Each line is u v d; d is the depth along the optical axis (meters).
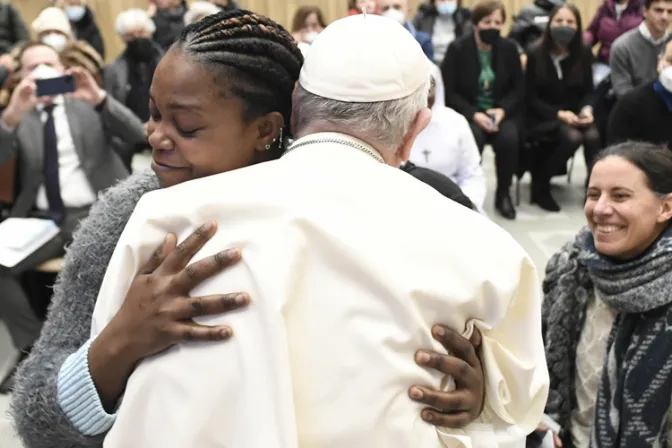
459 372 0.75
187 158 0.86
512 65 4.66
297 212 0.74
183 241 0.76
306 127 0.87
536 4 6.04
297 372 0.70
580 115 4.64
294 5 7.45
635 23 5.52
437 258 0.75
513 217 4.54
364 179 0.79
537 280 0.81
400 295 0.71
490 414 0.82
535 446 1.54
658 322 1.53
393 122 0.85
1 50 5.61
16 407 0.88
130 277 0.79
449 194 1.62
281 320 0.69
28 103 2.88
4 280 2.74
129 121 3.08
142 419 0.74
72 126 3.01
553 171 4.71
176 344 0.74
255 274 0.71
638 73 4.45
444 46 5.93
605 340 1.67
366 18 0.89
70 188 3.03
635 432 1.54
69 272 0.94
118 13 7.38
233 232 0.75
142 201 0.81
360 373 0.70
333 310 0.72
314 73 0.85
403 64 0.85
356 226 0.74
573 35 4.60
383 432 0.71
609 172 1.57
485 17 4.60
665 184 1.54
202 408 0.70
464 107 4.66
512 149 4.51
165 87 0.84
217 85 0.84
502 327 0.80
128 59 4.85
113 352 0.76
